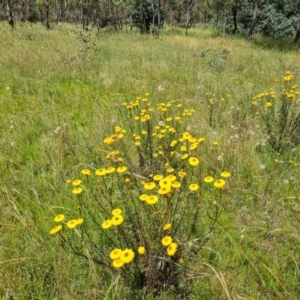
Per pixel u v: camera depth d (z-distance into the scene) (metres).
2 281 2.54
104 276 2.66
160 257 2.35
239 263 2.79
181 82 8.88
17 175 4.13
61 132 4.84
